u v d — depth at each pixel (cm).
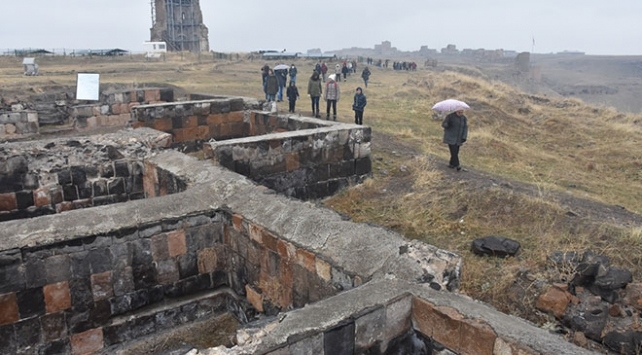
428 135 1515
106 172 865
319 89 1683
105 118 1623
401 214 812
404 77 4612
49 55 5181
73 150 845
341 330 335
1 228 494
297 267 500
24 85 2380
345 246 472
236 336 342
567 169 1263
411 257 434
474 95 2369
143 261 550
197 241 588
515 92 2767
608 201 952
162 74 3675
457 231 732
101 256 520
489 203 798
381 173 1055
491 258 636
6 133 1441
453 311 352
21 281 480
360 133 1005
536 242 662
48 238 489
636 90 8519
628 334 479
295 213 544
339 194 982
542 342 305
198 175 717
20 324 488
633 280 566
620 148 1495
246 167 862
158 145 926
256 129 1338
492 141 1438
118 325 547
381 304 358
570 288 544
